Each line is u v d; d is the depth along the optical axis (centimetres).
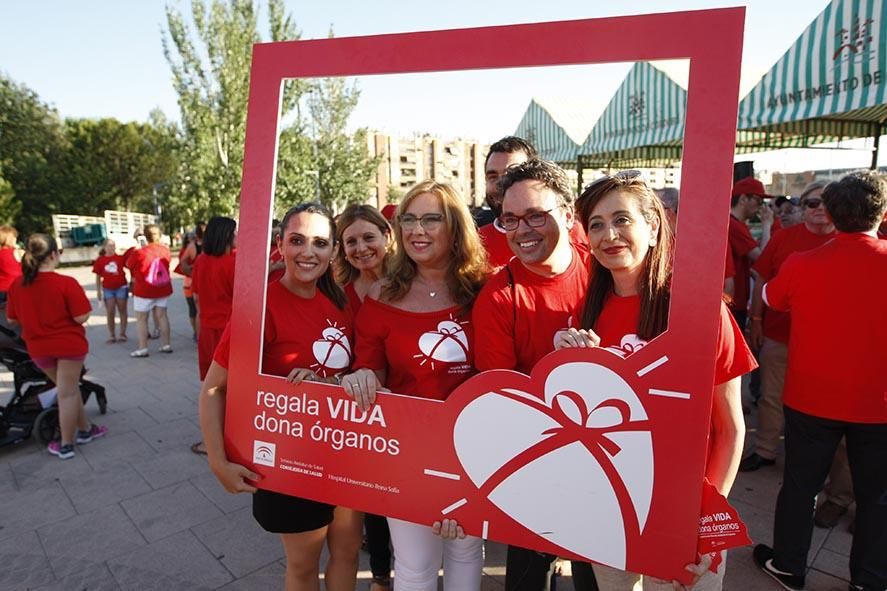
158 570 271
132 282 729
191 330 923
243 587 258
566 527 138
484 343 162
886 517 221
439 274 181
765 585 249
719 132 121
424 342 173
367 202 225
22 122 3173
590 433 134
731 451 143
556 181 157
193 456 405
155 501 339
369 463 156
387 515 155
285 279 188
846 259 215
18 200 2986
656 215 140
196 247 760
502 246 232
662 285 140
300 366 183
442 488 149
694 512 127
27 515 324
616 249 137
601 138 437
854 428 221
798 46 370
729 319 141
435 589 185
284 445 165
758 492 334
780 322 347
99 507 333
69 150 3500
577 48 132
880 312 209
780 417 356
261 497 182
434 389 173
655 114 384
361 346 182
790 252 341
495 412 143
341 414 158
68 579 264
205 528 308
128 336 879
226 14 1098
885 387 213
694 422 126
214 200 661
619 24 128
